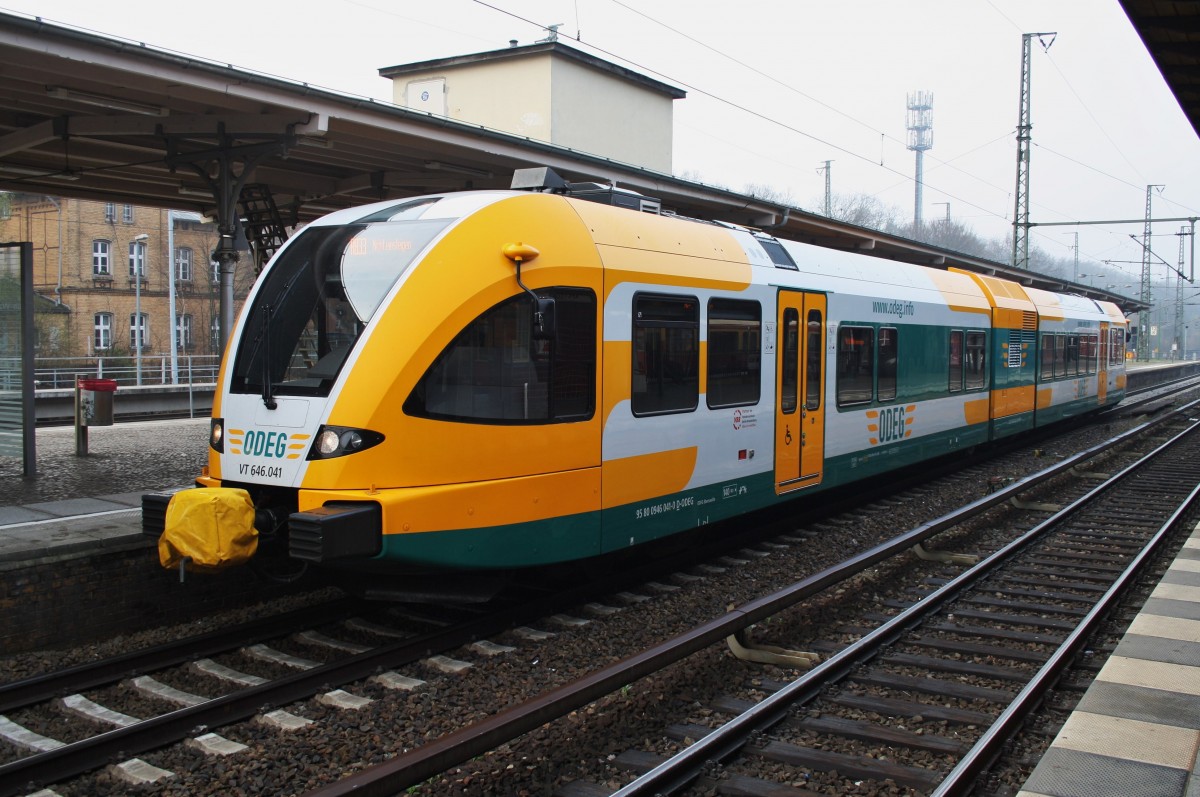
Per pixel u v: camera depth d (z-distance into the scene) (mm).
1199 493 12898
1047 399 19281
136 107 9836
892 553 8500
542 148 11820
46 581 7004
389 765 3988
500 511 6879
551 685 6324
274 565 7793
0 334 11008
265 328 7031
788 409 10164
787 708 5754
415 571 6723
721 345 9031
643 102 30688
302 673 6172
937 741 5293
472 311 6766
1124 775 4445
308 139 10328
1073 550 10328
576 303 7383
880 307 12195
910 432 13180
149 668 6512
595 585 8422
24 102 10102
